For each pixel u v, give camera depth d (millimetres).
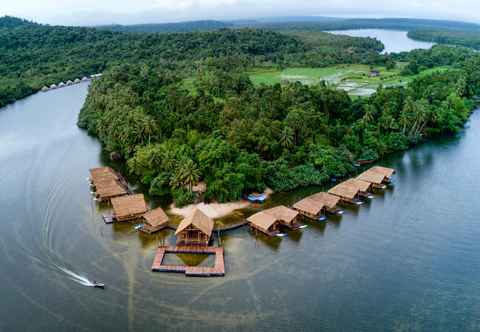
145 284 71375
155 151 110062
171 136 126750
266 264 77312
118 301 67438
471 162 130250
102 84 178000
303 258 79375
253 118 131125
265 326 61906
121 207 92375
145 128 123500
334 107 152125
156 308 65688
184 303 66750
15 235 87500
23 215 96000
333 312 65188
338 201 102000
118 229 88875
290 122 124938
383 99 157375
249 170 103375
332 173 116938
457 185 112875
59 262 77938
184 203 98875
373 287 71125
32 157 135125
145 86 175375
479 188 111000
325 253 81125
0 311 65500
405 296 69062
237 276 73625
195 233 82750
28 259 79062
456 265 77375
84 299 68062
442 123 156125
